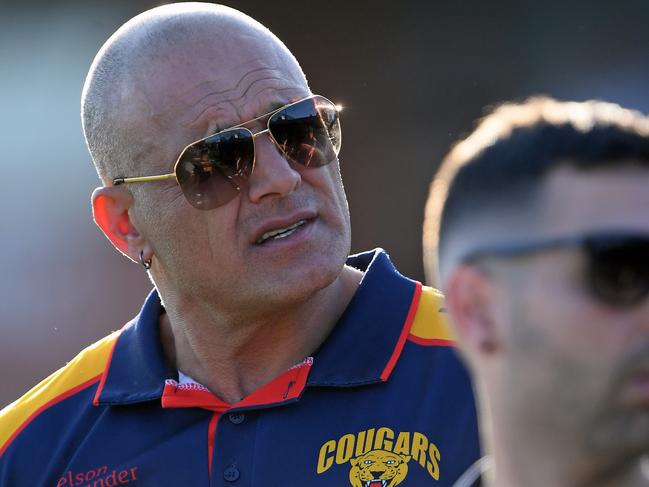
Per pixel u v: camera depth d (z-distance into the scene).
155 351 5.29
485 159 2.67
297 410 4.90
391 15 22.22
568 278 2.51
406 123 21.56
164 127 4.94
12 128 21.77
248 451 4.85
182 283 5.02
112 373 5.37
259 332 4.96
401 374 4.93
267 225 4.75
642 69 20.75
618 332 2.49
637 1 21.12
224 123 4.84
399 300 5.17
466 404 4.76
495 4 21.75
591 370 2.51
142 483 4.98
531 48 21.61
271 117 4.85
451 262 2.71
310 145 4.88
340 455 4.76
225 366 5.07
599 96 20.75
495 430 2.71
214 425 4.99
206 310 5.01
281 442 4.82
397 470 4.70
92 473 5.09
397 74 22.03
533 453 2.63
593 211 2.51
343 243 4.93
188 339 5.14
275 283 4.78
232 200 4.78
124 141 5.09
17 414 5.49
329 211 4.90
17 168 21.50
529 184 2.57
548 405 2.56
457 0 21.91
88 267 19.50
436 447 4.71
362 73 22.14
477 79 21.61
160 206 4.99
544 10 21.59
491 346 2.66
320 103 4.98
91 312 18.86
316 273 4.79
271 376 5.05
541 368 2.55
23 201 20.98
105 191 5.26
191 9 5.12
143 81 5.00
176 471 4.93
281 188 4.72
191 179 4.86
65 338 18.59
